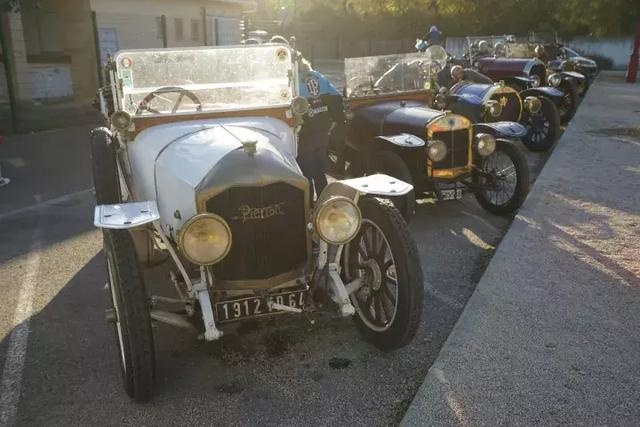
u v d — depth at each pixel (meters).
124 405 3.28
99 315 4.33
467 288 4.69
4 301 4.54
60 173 8.71
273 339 3.91
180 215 3.42
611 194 7.00
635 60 22.53
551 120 9.59
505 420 3.00
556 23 30.00
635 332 3.85
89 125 13.56
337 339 3.91
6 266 5.21
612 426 2.96
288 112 4.61
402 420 3.02
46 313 4.35
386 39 38.66
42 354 3.80
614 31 24.16
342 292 3.47
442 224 6.29
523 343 3.71
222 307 3.35
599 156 9.12
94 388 3.44
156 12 17.27
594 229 5.80
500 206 6.51
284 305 3.49
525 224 5.95
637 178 7.76
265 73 4.72
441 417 3.03
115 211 3.24
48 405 3.28
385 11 33.25
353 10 37.81
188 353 3.78
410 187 3.61
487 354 3.59
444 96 7.96
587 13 23.84
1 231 6.12
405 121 6.37
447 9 28.75
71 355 3.79
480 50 13.76
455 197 6.23
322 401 3.28
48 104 15.00
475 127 6.82
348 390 3.37
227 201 3.23
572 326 3.93
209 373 3.56
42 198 7.38
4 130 12.28
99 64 14.75
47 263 5.28
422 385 3.29
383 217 3.55
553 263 4.97
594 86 20.84
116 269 3.13
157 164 3.78
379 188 3.57
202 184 3.23
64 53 15.82
